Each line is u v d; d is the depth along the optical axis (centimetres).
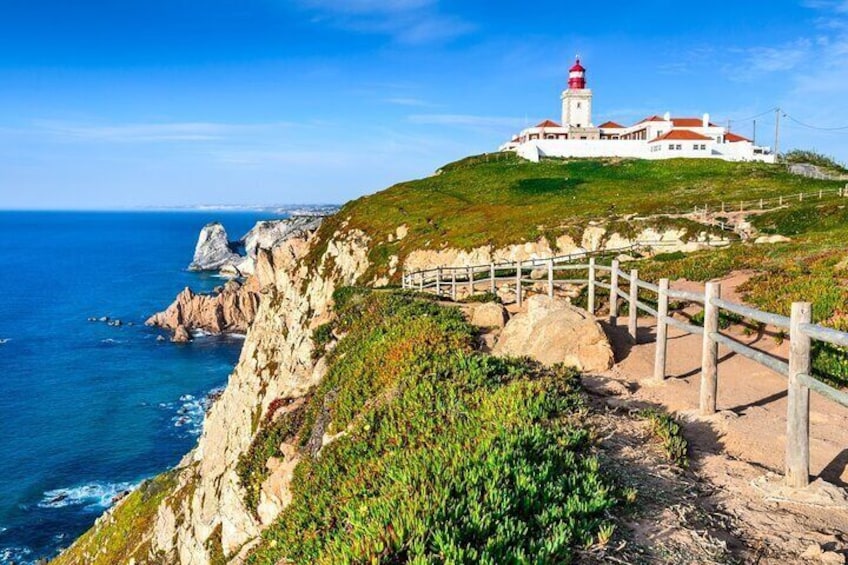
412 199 8381
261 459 1794
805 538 589
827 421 920
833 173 8306
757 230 4541
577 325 1309
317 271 6700
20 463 4716
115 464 4738
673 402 1052
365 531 581
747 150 10544
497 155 12081
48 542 3753
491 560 495
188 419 5669
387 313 2003
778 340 1402
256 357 4712
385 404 1076
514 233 5341
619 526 594
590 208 6056
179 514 2962
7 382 6644
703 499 678
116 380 6794
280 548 847
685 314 1761
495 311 1695
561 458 705
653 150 10875
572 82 12781
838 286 1609
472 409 919
